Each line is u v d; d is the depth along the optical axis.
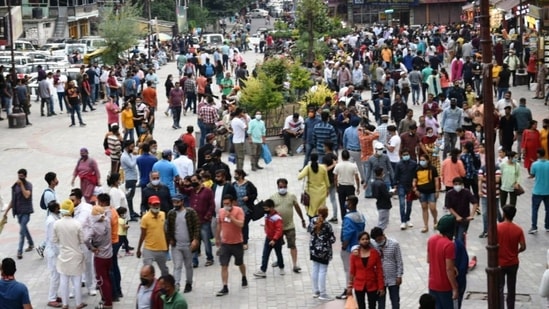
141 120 66.75
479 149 48.62
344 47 121.62
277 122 67.31
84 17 174.00
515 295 35.34
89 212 37.59
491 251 27.53
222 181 41.81
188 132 55.56
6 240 46.81
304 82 75.94
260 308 36.19
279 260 39.94
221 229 37.81
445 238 31.25
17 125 81.00
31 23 164.38
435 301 29.50
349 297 31.44
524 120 58.19
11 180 60.19
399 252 32.75
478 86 82.00
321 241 36.25
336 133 61.44
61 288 36.69
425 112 58.12
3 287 29.73
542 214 48.22
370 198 52.12
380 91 71.75
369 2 186.00
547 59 82.31
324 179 43.59
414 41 123.19
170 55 157.75
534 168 44.22
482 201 43.44
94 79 93.25
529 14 98.81
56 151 69.62
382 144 50.56
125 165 48.56
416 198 45.59
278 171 60.16
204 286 38.97
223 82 88.38
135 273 40.84
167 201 42.09
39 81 88.06
